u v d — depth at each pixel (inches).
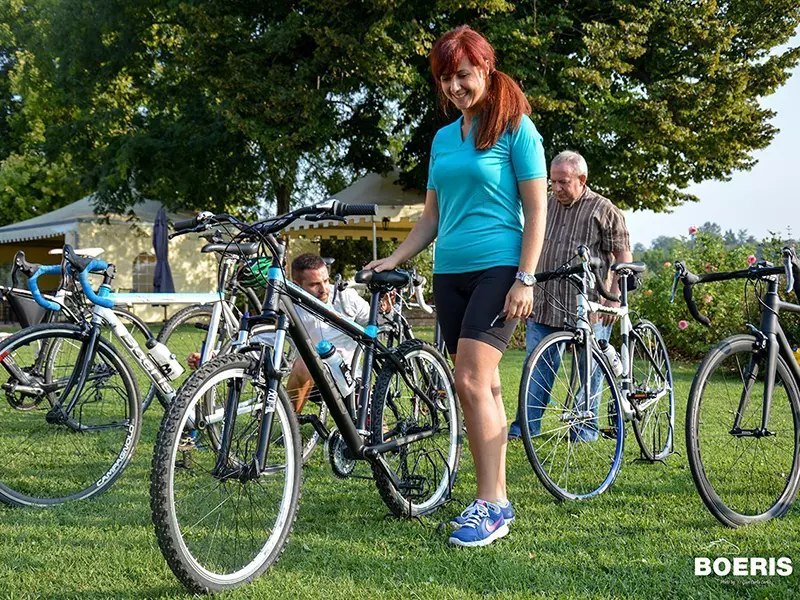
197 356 160.1
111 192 719.1
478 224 118.0
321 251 908.6
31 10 994.1
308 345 111.7
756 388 131.5
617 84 672.4
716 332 415.5
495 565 106.7
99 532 122.5
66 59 770.2
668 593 96.8
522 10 612.7
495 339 115.6
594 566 106.2
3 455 150.8
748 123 638.5
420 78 585.3
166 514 91.7
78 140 780.0
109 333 149.3
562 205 196.5
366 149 746.8
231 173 743.7
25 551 113.3
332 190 936.9
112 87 839.1
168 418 93.4
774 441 133.9
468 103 116.0
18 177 1189.1
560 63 607.5
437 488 137.3
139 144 693.3
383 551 113.4
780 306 132.3
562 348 151.8
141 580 101.7
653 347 181.3
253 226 109.0
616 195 724.7
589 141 649.6
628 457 177.8
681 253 458.6
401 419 131.2
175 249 830.5
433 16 587.5
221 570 99.7
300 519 129.2
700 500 140.6
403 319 177.2
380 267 130.3
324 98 619.5
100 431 146.8
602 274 189.0
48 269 148.9
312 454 176.9
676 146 657.0
